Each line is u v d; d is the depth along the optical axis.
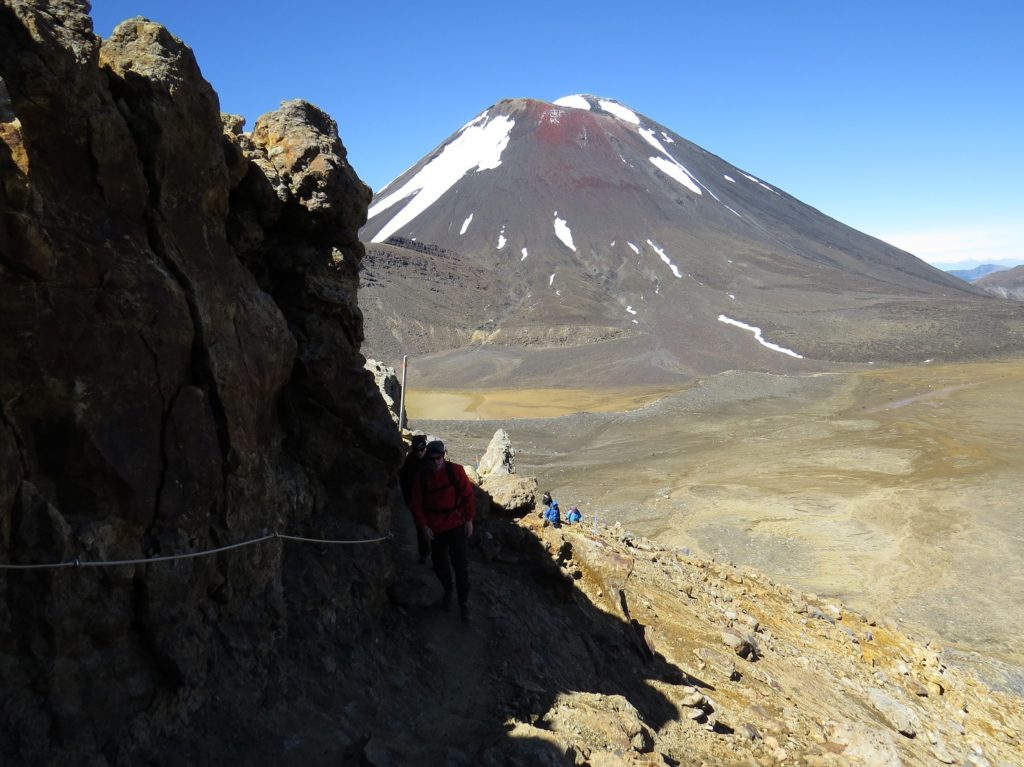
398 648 6.80
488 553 9.39
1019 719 14.86
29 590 4.27
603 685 7.95
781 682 10.50
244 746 5.00
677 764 6.96
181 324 5.23
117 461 4.73
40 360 4.36
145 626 4.82
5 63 4.44
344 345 7.26
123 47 5.42
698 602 12.59
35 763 4.15
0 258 4.12
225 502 5.51
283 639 5.91
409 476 8.24
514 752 5.68
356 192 7.66
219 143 5.92
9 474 4.23
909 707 12.28
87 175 4.79
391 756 5.29
